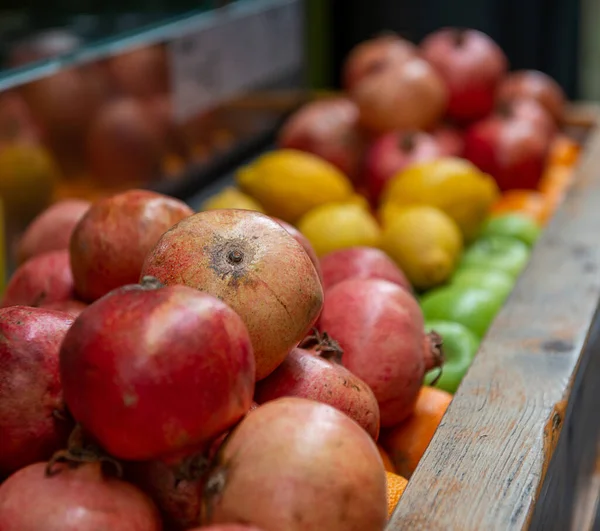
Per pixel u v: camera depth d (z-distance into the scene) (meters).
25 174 0.84
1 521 0.36
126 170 0.94
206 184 1.05
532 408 0.53
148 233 0.54
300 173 0.88
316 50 1.57
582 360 0.61
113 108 0.92
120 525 0.37
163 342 0.36
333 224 0.81
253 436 0.38
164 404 0.36
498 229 0.89
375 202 0.97
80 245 0.55
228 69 1.06
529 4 1.55
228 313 0.39
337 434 0.39
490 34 1.55
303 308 0.47
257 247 0.47
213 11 1.03
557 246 0.76
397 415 0.56
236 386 0.38
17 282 0.60
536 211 0.95
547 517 0.52
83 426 0.38
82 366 0.37
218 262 0.46
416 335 0.56
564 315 0.64
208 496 0.38
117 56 0.90
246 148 1.12
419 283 0.80
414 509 0.44
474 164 1.01
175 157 1.01
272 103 1.19
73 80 0.86
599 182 0.90
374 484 0.38
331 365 0.49
